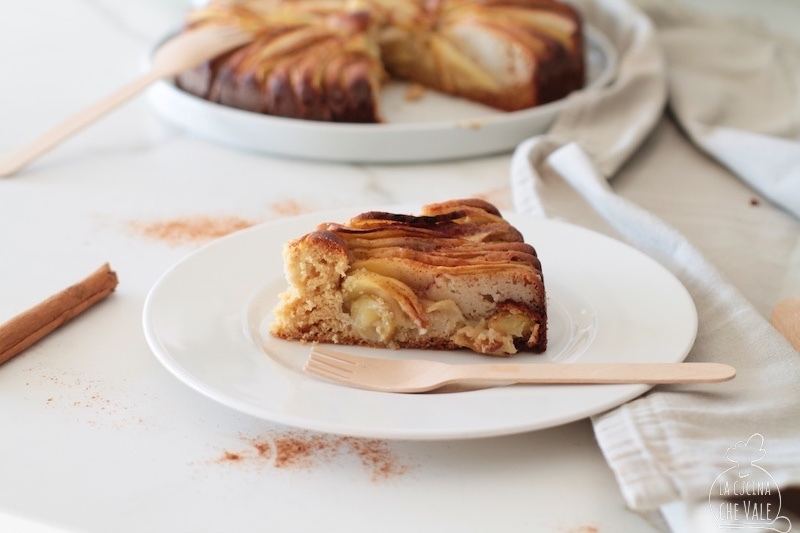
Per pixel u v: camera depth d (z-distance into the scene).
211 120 0.83
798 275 0.68
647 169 0.82
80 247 0.70
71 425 0.54
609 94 0.86
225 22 0.89
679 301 0.60
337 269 0.58
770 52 0.98
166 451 0.53
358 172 0.81
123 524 0.49
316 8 0.92
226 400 0.52
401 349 0.59
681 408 0.52
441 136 0.81
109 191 0.77
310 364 0.56
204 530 0.49
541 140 0.79
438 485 0.51
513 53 0.88
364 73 0.83
